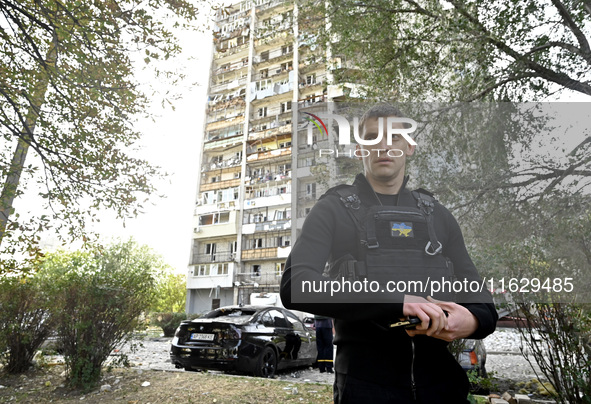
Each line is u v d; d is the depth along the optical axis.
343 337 1.19
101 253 6.27
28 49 6.33
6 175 5.87
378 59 7.06
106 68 6.66
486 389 5.22
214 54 40.16
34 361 6.82
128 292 5.84
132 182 6.94
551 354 3.53
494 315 1.17
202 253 35.09
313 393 4.75
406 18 7.49
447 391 1.14
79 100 6.94
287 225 31.19
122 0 6.70
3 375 6.11
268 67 37.75
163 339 16.89
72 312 5.50
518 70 5.75
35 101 6.53
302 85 34.84
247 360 6.29
